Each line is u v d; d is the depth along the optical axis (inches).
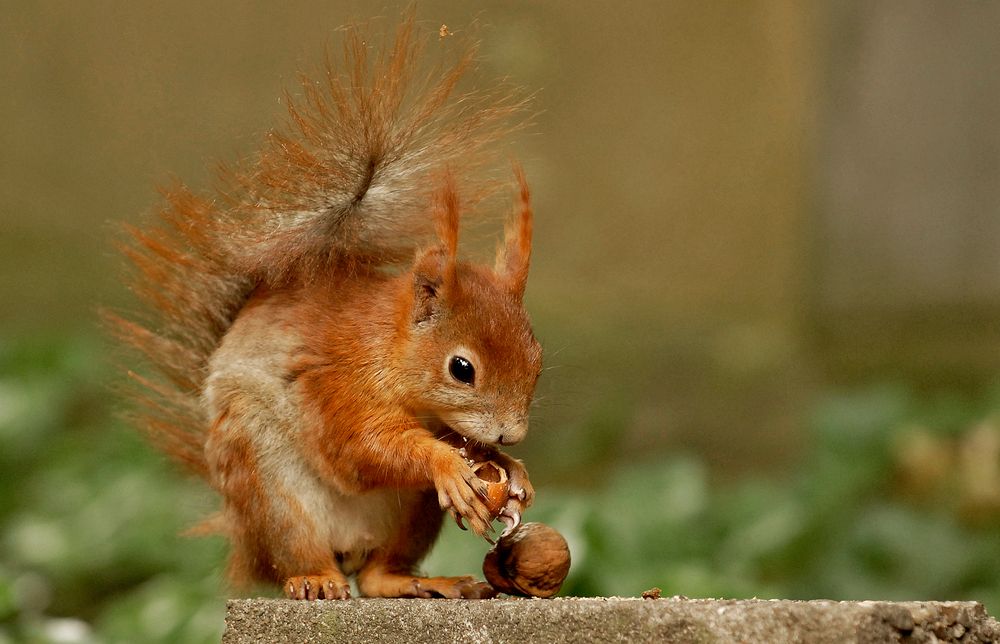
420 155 257.0
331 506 245.3
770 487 491.2
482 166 265.1
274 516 240.1
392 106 255.3
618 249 636.1
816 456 500.7
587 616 190.7
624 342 615.8
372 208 255.9
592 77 630.5
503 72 615.2
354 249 257.1
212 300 267.0
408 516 251.9
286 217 253.4
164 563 434.6
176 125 627.2
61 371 552.4
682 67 631.8
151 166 627.2
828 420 509.0
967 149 613.9
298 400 239.6
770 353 615.8
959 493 478.9
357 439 234.2
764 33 627.8
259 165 253.3
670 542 409.4
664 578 345.7
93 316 615.8
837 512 446.6
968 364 606.2
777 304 630.5
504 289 243.6
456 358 232.5
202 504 284.4
